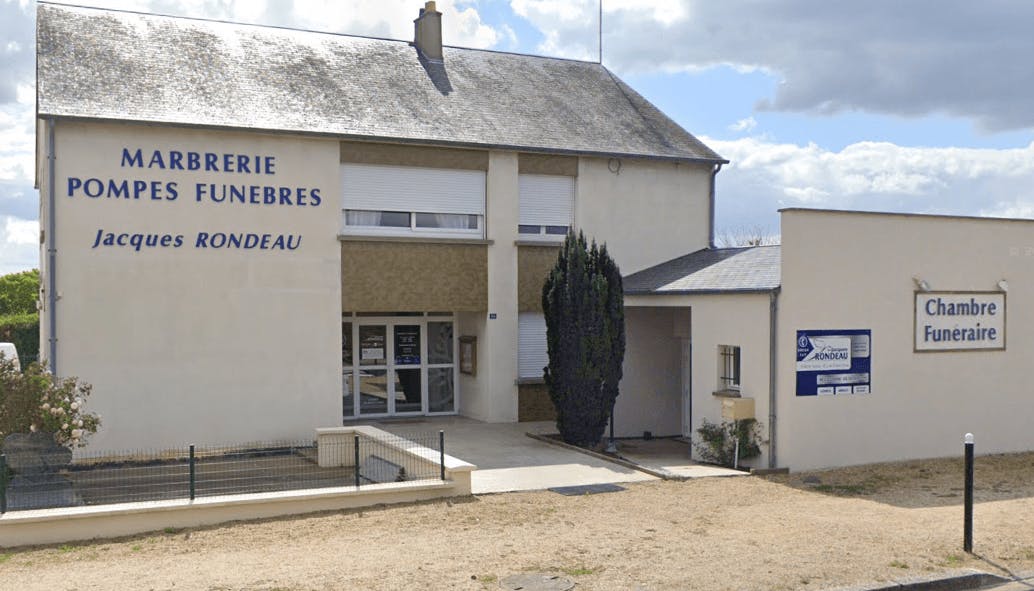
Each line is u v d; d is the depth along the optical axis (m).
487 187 18.39
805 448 14.15
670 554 8.99
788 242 14.05
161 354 15.45
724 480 13.35
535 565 8.57
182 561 8.91
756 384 14.28
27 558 9.18
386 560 8.75
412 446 13.30
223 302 15.89
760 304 14.20
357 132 16.78
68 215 14.84
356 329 19.27
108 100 15.29
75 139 14.88
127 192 15.21
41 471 11.02
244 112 16.20
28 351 29.94
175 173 15.55
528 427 18.12
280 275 16.34
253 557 9.01
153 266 15.41
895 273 15.03
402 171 17.64
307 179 16.56
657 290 16.31
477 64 20.72
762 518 10.83
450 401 20.08
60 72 15.49
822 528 10.25
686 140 20.70
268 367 16.23
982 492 12.70
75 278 14.88
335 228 16.81
